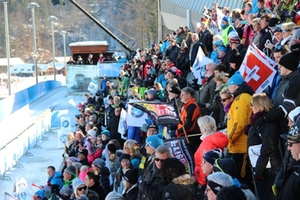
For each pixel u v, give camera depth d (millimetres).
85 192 7242
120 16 75375
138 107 6531
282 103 4930
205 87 7906
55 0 28938
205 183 5246
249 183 5527
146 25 58312
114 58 29891
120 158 6980
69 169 9586
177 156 5805
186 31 15297
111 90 18422
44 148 18312
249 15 9297
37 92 30281
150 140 5840
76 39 80625
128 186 6129
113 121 11148
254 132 4828
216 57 9945
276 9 9367
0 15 81625
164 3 31109
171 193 4430
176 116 6523
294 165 3809
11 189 13008
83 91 28344
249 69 5922
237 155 5473
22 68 75875
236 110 5418
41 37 83125
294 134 3727
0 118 21156
